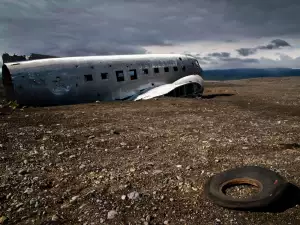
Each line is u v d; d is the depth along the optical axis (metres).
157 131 10.20
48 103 18.36
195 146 8.20
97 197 5.25
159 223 4.37
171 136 9.46
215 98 22.59
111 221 4.46
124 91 20.97
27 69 17.59
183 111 14.70
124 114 13.99
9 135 9.81
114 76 20.41
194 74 25.91
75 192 5.52
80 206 4.95
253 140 8.56
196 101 19.05
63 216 4.66
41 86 17.73
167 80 23.66
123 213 4.69
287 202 4.68
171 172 6.33
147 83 22.27
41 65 18.08
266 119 12.22
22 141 9.11
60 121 12.30
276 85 38.19
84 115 13.76
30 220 4.56
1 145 8.58
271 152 7.40
